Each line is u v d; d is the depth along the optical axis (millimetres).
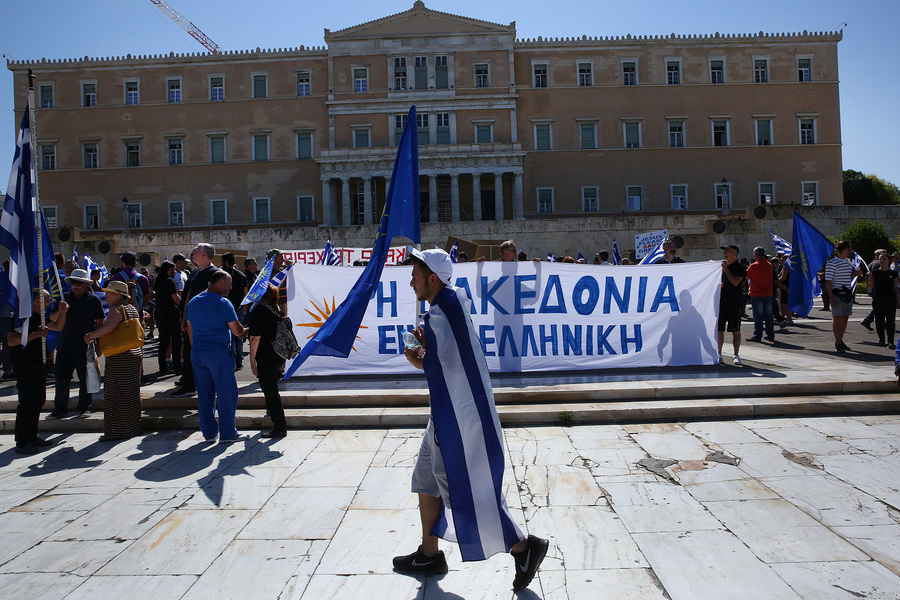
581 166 53906
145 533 4812
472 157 50688
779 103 54094
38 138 53875
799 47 54125
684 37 53969
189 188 53875
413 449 6816
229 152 54062
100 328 7379
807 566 4102
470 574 4152
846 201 77625
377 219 53906
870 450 6359
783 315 16594
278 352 7301
